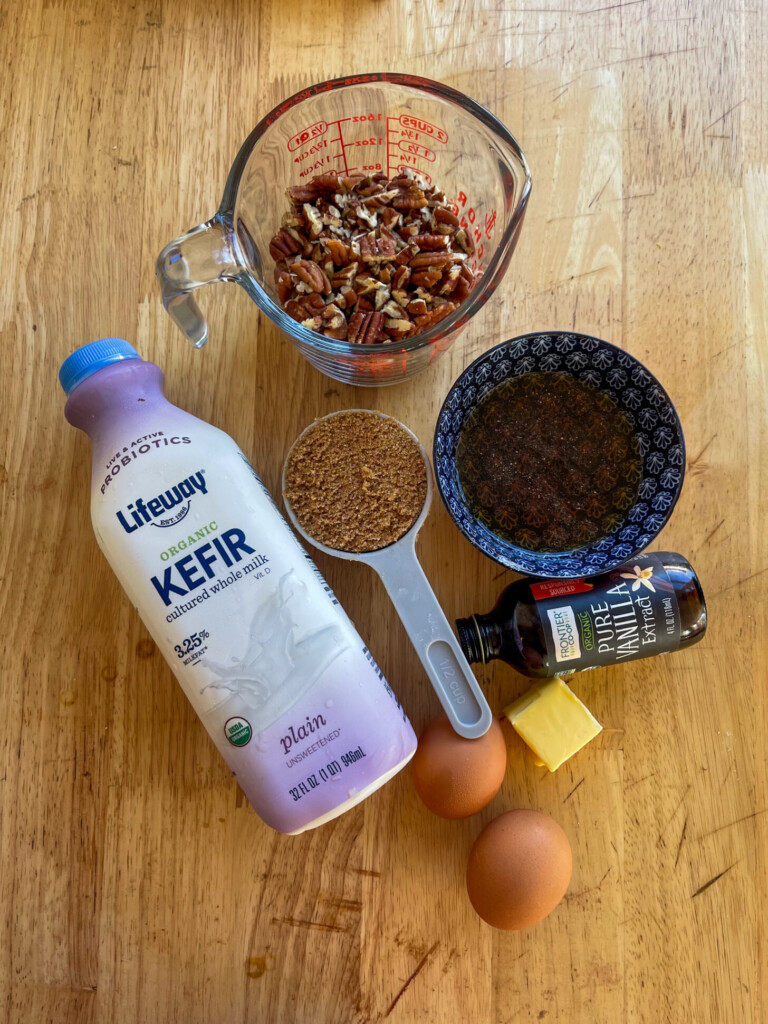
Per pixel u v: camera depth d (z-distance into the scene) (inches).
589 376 14.9
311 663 12.4
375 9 15.6
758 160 15.6
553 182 15.6
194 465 12.5
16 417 15.3
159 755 15.0
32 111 15.5
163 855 14.9
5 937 14.7
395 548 14.3
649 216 15.6
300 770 12.4
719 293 15.6
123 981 14.6
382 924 14.8
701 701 15.3
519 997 14.7
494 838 14.0
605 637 14.0
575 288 15.6
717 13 15.7
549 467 15.0
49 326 15.4
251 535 12.5
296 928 14.8
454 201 15.0
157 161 15.5
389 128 14.8
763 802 15.1
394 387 15.5
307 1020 14.7
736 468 15.5
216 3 15.6
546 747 14.4
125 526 12.4
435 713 15.0
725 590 15.4
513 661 14.3
